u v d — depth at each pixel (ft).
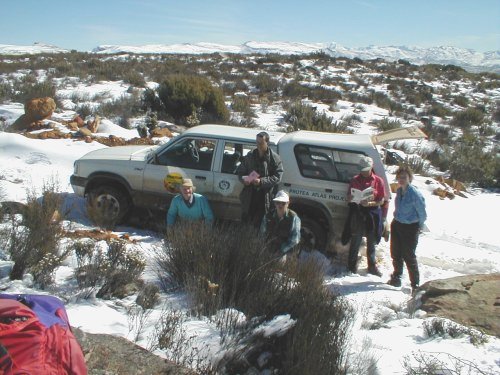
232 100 78.48
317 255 22.66
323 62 141.08
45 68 97.60
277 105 79.66
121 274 15.67
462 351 13.67
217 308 14.06
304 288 14.19
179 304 14.90
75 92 67.05
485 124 83.35
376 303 18.61
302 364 10.85
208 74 105.29
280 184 23.49
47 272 15.56
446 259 26.32
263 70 117.70
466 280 18.84
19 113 49.37
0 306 7.22
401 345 14.07
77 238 19.93
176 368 10.62
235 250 16.62
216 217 24.26
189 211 21.86
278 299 13.89
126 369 10.41
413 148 60.80
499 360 13.14
